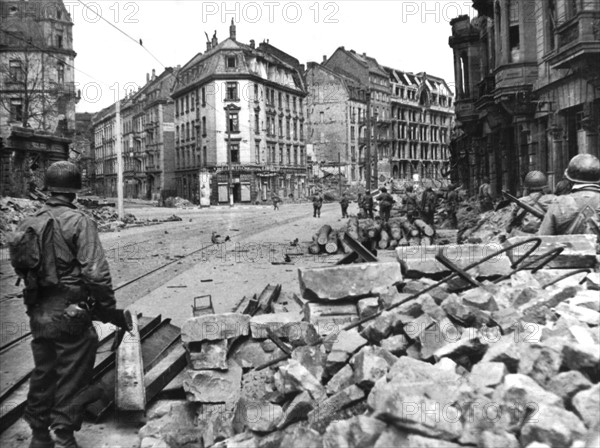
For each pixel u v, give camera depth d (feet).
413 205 75.61
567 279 15.40
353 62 299.38
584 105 46.42
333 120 281.54
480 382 10.34
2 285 35.06
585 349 10.57
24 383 16.71
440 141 355.56
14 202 79.56
